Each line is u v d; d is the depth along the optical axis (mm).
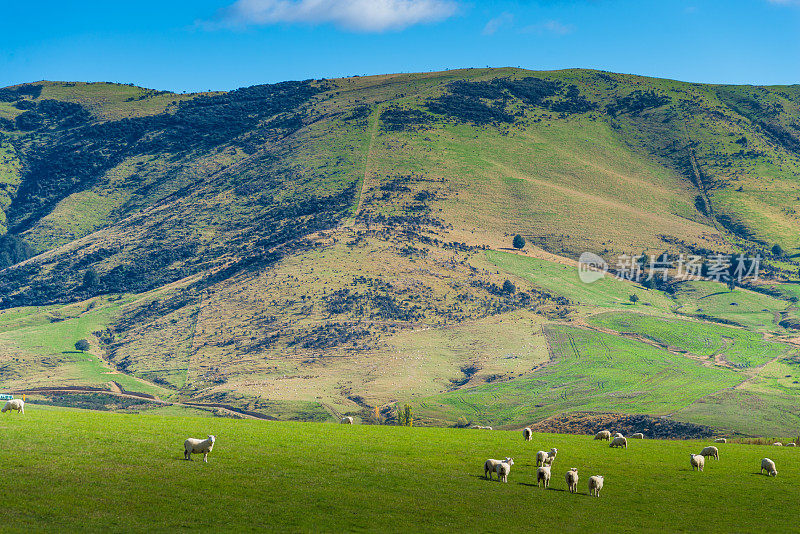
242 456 34250
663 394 137875
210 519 25109
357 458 35375
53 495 26359
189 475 30234
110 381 170500
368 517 26453
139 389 163500
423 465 34781
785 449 45500
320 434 41625
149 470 30547
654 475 35625
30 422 39781
